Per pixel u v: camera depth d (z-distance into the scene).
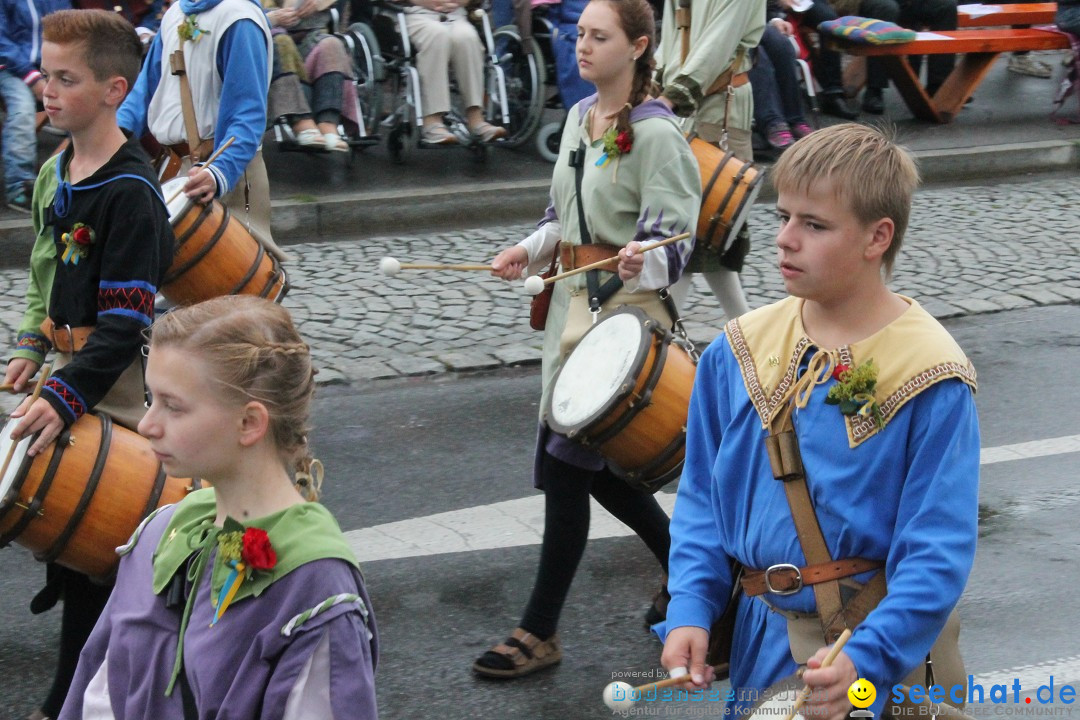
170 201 4.69
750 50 6.56
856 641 2.21
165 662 2.12
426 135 9.56
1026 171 10.99
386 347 7.08
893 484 2.32
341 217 8.88
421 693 4.04
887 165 2.31
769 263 8.57
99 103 3.46
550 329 4.34
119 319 3.39
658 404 3.79
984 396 6.62
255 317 2.14
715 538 2.54
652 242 4.00
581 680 4.12
